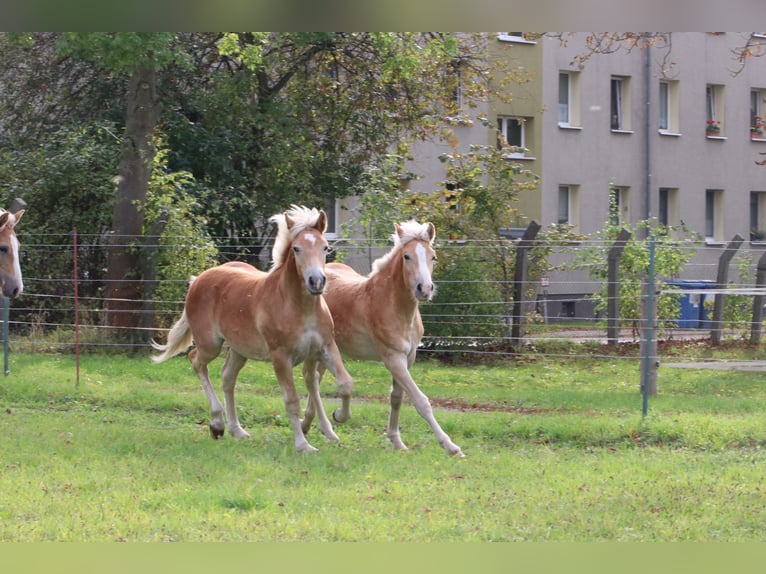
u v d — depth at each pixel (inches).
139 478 335.3
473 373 643.5
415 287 384.5
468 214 783.7
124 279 697.0
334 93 932.0
